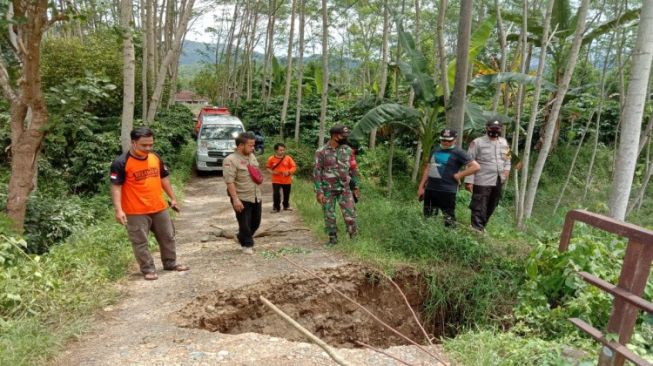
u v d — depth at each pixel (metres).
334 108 20.61
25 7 5.90
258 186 6.48
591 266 4.50
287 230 7.70
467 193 10.05
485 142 6.64
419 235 6.30
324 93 12.13
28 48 6.01
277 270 5.72
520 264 5.82
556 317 4.36
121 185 5.26
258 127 22.17
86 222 8.36
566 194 13.93
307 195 10.95
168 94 22.50
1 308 4.18
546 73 18.22
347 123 17.34
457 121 7.37
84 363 3.53
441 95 9.63
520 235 7.31
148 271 5.46
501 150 6.64
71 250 5.88
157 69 21.38
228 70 31.70
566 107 13.87
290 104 21.83
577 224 5.80
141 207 5.35
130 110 9.75
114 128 13.84
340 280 5.70
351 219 6.49
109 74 14.77
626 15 9.99
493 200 6.81
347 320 5.54
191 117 23.56
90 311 4.43
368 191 11.39
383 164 14.04
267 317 5.17
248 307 5.12
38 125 6.49
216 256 6.42
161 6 24.14
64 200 9.25
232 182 6.18
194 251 6.76
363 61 28.45
